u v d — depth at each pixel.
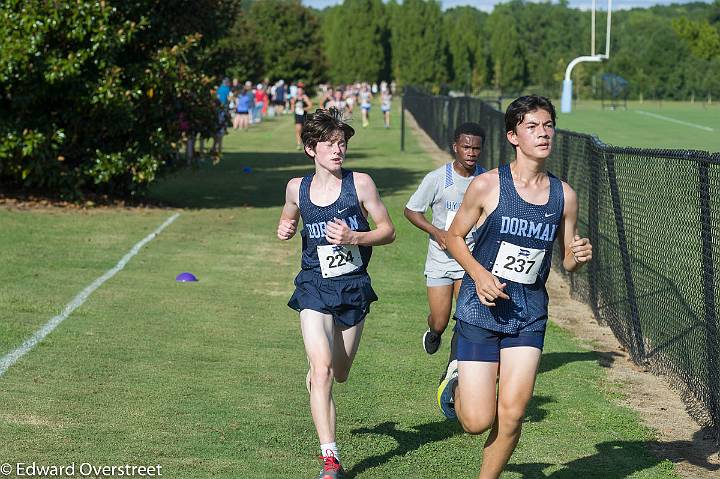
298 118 47.31
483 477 6.71
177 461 7.62
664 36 117.06
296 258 17.89
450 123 42.78
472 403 6.61
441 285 9.88
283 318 13.07
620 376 10.85
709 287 9.05
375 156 42.94
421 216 9.94
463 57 149.25
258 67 90.94
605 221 13.55
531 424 9.03
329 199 7.53
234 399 9.36
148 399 9.23
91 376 9.92
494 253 6.62
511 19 158.25
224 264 17.05
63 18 21.94
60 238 18.98
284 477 7.37
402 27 141.62
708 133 56.00
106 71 22.91
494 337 6.62
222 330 12.22
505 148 23.23
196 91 24.59
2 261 16.23
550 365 11.24
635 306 11.66
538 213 6.52
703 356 9.31
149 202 25.56
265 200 27.02
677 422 9.21
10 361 10.32
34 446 7.83
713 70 115.12
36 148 22.72
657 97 115.81
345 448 8.16
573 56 144.12
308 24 112.31
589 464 8.00
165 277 15.60
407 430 8.71
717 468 7.98
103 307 13.18
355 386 10.05
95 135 24.12
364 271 7.68
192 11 26.23
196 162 27.41
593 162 14.39
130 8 23.55
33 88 22.36
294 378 10.19
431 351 10.36
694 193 9.76
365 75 137.38
